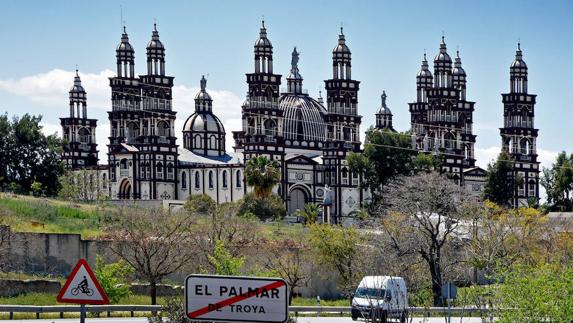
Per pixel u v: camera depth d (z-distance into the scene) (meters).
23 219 150.38
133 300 118.25
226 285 35.06
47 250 130.62
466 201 158.00
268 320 34.91
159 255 125.94
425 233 134.38
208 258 118.88
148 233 127.38
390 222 138.38
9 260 128.00
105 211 163.88
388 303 82.25
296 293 138.00
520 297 73.75
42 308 94.12
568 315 72.19
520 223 155.75
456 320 101.75
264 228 168.88
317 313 106.00
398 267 114.50
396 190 159.00
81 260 41.41
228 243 132.12
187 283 35.06
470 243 141.12
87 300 41.31
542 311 72.12
